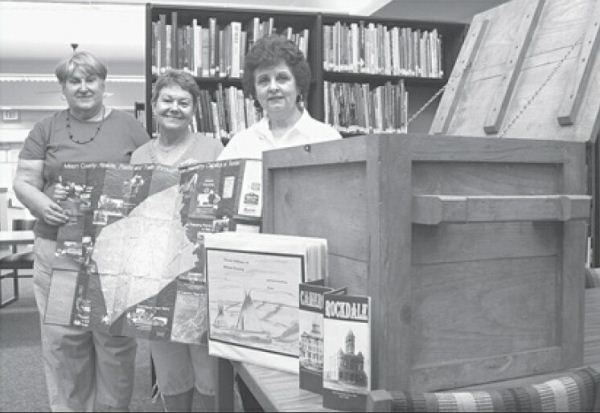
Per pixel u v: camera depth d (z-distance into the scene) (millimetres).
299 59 1813
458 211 829
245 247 1018
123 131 2342
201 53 3572
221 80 3631
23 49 8758
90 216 1688
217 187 1414
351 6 6223
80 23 7238
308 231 1081
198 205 1442
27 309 5340
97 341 2137
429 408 771
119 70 10211
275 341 987
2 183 11453
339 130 3857
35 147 2299
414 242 860
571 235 987
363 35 3855
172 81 2180
